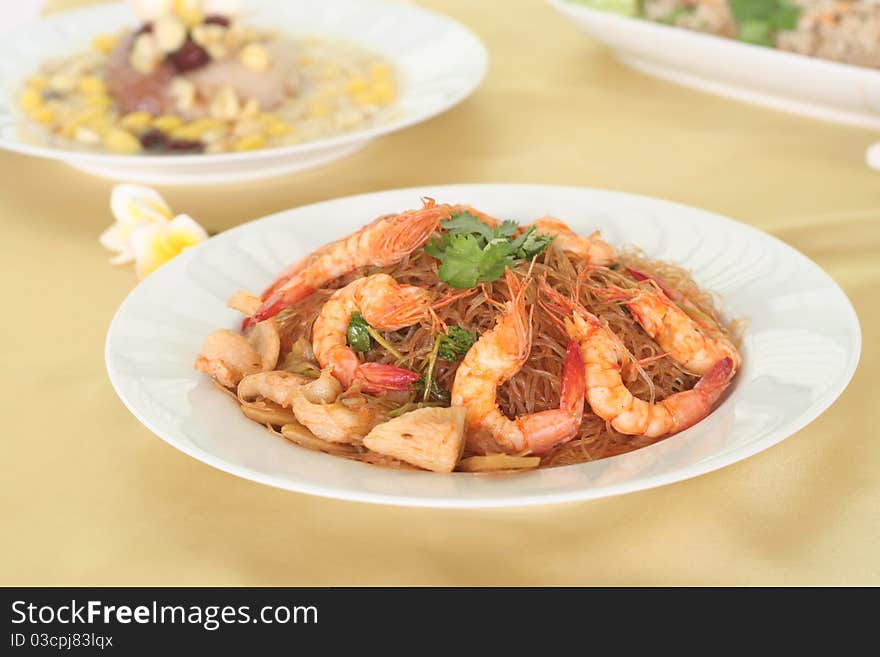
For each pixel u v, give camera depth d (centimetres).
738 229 63
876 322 60
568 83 90
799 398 50
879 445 52
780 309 57
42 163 79
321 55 97
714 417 50
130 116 85
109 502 50
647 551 47
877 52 84
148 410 50
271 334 56
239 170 75
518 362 51
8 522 49
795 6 88
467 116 85
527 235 56
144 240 65
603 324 54
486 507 46
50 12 111
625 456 48
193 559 47
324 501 50
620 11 96
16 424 55
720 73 85
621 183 75
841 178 75
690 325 54
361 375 53
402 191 66
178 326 57
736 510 49
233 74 87
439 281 56
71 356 59
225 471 50
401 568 47
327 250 58
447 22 94
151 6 90
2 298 64
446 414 49
